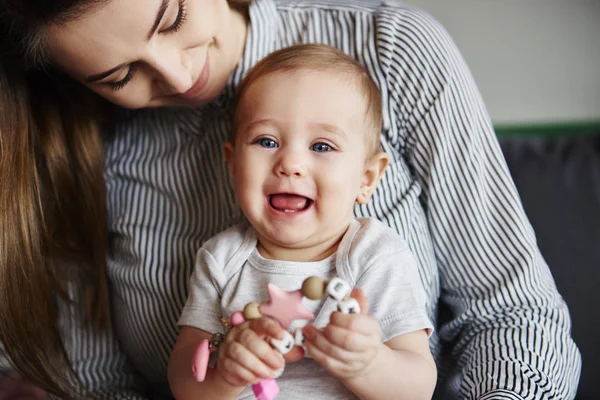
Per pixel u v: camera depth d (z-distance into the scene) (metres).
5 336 1.14
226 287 0.95
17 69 1.11
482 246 1.08
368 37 1.09
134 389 1.26
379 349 0.82
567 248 1.37
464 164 1.07
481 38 1.74
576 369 1.08
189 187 1.14
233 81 1.10
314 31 1.12
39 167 1.21
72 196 1.22
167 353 1.17
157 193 1.17
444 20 1.76
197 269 0.99
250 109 0.95
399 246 0.95
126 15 0.89
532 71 1.72
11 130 1.11
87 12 0.88
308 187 0.91
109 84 0.99
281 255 0.95
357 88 0.96
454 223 1.09
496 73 1.74
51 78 1.17
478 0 1.72
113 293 1.23
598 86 1.68
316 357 0.77
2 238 1.11
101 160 1.22
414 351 0.88
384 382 0.83
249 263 0.96
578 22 1.66
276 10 1.14
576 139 1.46
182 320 0.97
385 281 0.91
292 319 0.78
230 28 1.05
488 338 1.05
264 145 0.93
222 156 1.12
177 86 0.97
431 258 1.11
